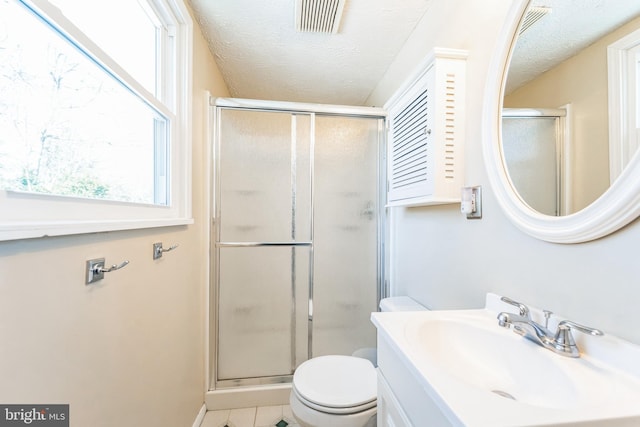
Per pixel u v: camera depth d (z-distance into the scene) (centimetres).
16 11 56
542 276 74
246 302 172
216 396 165
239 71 209
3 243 50
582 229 61
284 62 196
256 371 172
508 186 85
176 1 122
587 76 65
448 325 83
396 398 71
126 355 88
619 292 56
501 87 89
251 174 173
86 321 71
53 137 66
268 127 175
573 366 59
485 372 73
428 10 143
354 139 186
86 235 70
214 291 168
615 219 55
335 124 184
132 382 91
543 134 75
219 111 170
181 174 135
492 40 95
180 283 130
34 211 59
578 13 68
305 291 179
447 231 120
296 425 153
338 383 116
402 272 170
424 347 67
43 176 63
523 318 69
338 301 183
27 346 55
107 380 79
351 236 185
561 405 56
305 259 179
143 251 98
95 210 78
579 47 67
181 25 135
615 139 59
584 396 52
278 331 175
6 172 55
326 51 183
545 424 40
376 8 143
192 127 144
